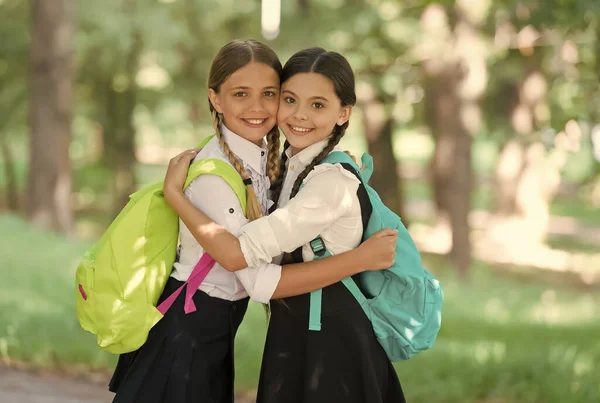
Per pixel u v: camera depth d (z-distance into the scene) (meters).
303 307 3.12
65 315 7.53
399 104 18.52
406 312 3.16
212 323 3.14
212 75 3.23
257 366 6.62
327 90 3.14
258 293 3.02
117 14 18.81
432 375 6.70
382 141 19.55
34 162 16.34
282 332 3.15
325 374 3.09
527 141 17.47
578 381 6.58
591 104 9.99
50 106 16.31
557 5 7.66
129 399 3.07
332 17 16.27
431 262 17.66
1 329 6.87
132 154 23.67
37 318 7.28
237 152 3.23
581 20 7.66
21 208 25.42
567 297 14.11
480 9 14.80
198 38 20.94
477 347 7.69
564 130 10.38
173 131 26.00
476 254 21.53
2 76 21.78
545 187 23.16
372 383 3.12
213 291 3.15
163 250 3.15
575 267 20.50
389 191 19.73
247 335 7.28
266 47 3.21
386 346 3.21
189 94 22.64
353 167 3.15
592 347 8.15
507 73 16.69
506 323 9.93
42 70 16.28
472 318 10.02
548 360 7.03
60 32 16.27
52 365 6.46
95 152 27.50
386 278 3.18
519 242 22.50
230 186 3.07
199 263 3.12
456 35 15.59
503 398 6.42
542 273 19.33
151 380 3.10
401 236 3.21
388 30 15.70
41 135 16.28
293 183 3.23
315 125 3.16
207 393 3.14
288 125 3.20
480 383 6.57
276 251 3.00
